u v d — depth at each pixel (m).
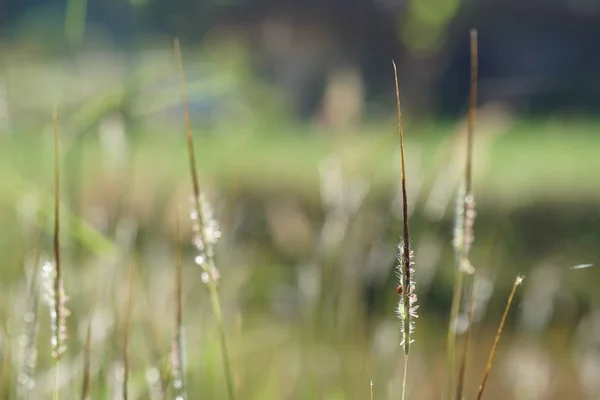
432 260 1.10
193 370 0.96
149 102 1.04
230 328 1.04
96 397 0.88
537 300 1.08
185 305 0.99
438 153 0.99
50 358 0.91
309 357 1.00
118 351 0.90
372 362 0.99
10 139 1.06
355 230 1.03
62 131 0.99
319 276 1.02
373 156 1.06
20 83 1.14
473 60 0.80
